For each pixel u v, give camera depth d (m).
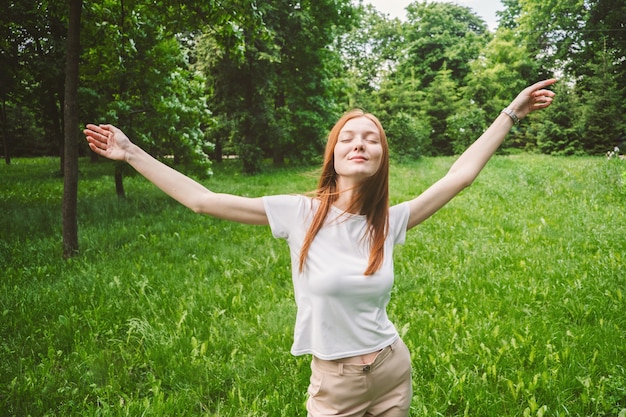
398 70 42.00
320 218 1.73
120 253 6.54
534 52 36.78
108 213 9.28
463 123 30.61
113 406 3.11
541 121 28.50
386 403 1.81
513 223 8.33
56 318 4.41
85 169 20.38
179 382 3.43
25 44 14.54
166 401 3.11
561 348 3.75
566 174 15.15
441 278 5.45
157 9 8.12
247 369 3.57
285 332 4.06
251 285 5.36
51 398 3.18
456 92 38.50
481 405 3.06
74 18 6.37
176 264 6.13
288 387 3.33
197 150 11.69
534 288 4.96
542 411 2.89
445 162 25.03
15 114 35.34
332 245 1.71
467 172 1.92
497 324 4.21
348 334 1.70
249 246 7.18
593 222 8.09
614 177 12.36
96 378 3.45
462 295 4.92
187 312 4.47
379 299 1.72
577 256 6.23
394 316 4.45
